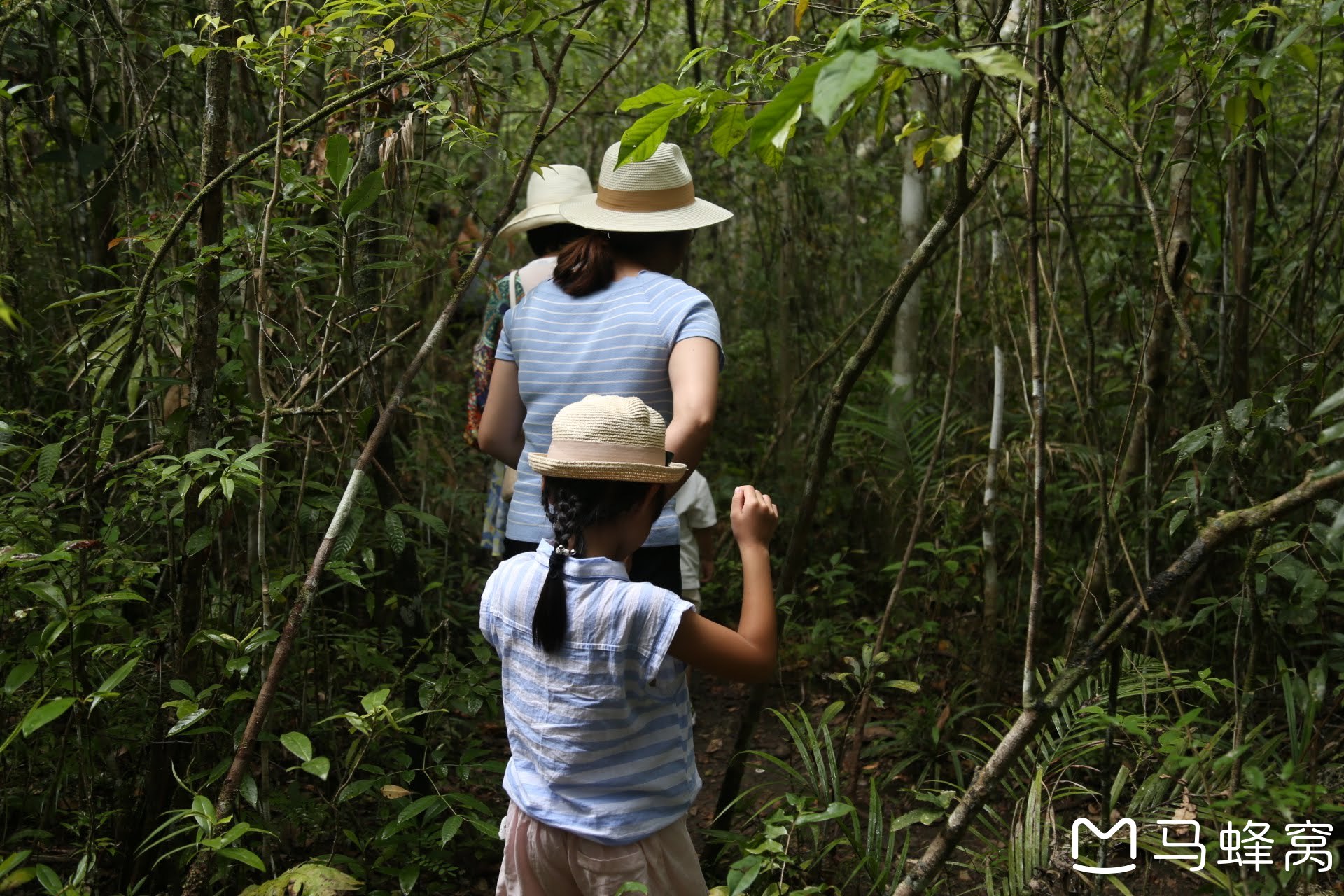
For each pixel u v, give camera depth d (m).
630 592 1.78
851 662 2.83
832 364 5.42
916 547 4.18
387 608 3.30
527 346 2.46
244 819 2.31
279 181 2.33
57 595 2.05
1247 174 3.31
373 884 2.61
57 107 3.30
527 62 3.69
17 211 3.68
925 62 1.24
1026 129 2.10
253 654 2.40
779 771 3.48
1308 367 3.24
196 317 2.37
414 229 3.14
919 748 3.33
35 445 2.89
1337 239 3.68
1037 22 1.93
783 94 1.33
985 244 4.63
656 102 1.71
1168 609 3.35
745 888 1.84
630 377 2.32
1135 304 3.84
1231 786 1.83
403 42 2.96
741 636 1.87
